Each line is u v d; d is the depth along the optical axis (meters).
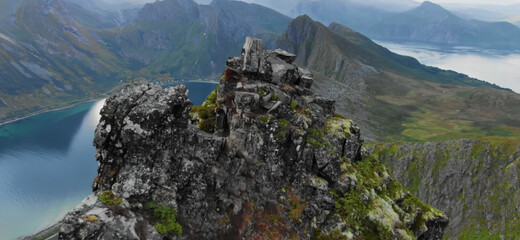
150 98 22.72
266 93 32.12
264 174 28.94
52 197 170.50
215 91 39.75
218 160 26.91
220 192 25.88
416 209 35.88
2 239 136.00
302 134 30.11
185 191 23.75
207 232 23.47
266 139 29.28
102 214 17.80
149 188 21.08
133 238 17.84
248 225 25.89
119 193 20.27
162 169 22.38
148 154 21.94
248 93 30.48
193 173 23.86
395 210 33.75
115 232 17.50
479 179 163.62
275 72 35.59
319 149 30.83
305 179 29.88
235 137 29.31
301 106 34.41
